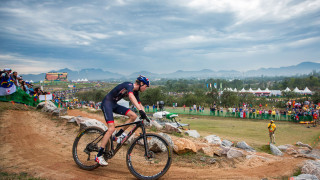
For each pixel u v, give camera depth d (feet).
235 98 176.55
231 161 17.92
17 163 13.16
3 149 16.20
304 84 448.24
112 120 12.10
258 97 252.01
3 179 10.31
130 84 11.93
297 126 79.77
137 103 11.47
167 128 39.17
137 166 13.44
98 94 264.72
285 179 14.29
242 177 13.80
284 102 173.68
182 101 192.13
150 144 15.81
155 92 199.00
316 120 85.97
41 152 16.26
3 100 41.11
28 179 10.58
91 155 13.92
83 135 13.61
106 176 11.76
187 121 93.97
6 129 22.84
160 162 14.29
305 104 153.89
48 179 10.81
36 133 22.89
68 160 14.42
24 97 47.47
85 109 64.85
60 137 22.34
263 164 17.53
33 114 34.65
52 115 34.27
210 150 20.48
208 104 188.44
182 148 18.25
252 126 77.77
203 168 15.16
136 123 12.07
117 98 12.41
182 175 12.84
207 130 66.08
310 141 51.34
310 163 16.57
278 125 82.89
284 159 20.71
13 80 43.91
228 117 110.22
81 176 11.55
